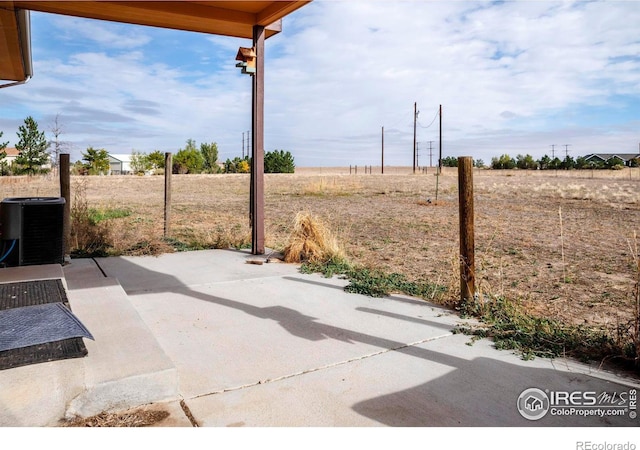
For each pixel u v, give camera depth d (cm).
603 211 1442
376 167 10894
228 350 300
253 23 619
